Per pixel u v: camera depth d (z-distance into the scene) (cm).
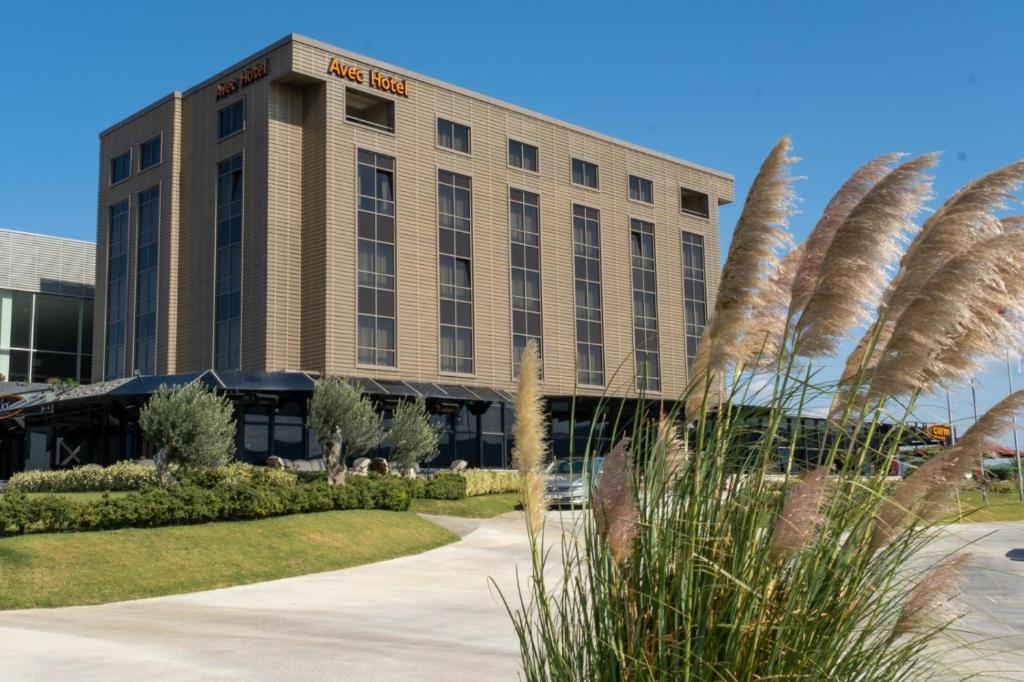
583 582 349
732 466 347
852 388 348
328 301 3500
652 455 351
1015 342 362
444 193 3969
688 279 4888
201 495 1681
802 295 368
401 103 3859
